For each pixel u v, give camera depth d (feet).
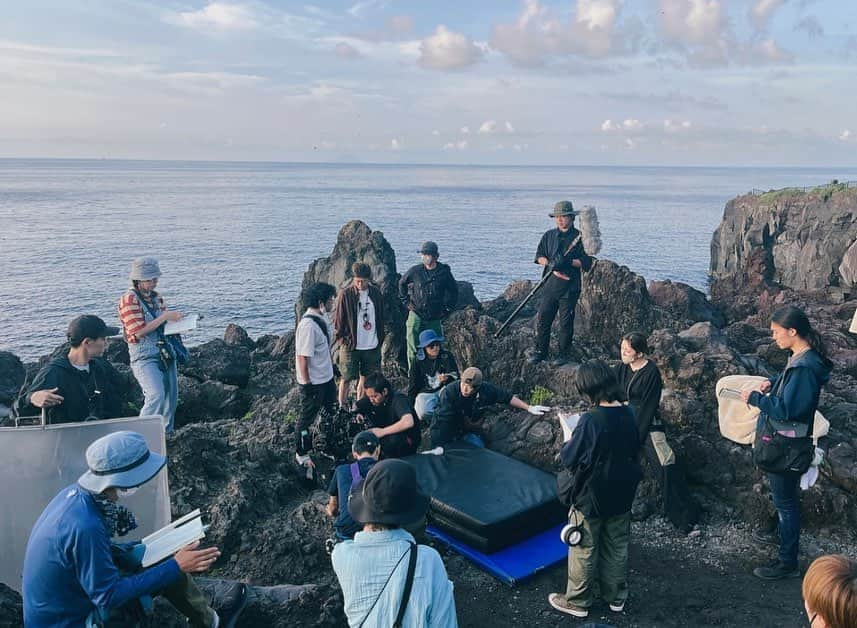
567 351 34.47
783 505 19.45
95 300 154.61
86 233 302.66
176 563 12.26
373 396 24.91
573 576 18.08
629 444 17.37
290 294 160.45
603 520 17.90
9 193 649.20
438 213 440.86
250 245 259.60
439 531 21.76
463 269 191.21
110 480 11.51
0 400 35.55
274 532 21.09
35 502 16.28
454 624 10.73
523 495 21.66
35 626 11.28
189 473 23.29
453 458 24.49
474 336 36.50
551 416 27.61
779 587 19.47
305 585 17.65
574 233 32.24
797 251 189.37
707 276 210.59
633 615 18.39
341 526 18.65
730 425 23.90
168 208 473.67
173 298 153.48
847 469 22.39
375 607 10.43
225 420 33.94
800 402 18.28
